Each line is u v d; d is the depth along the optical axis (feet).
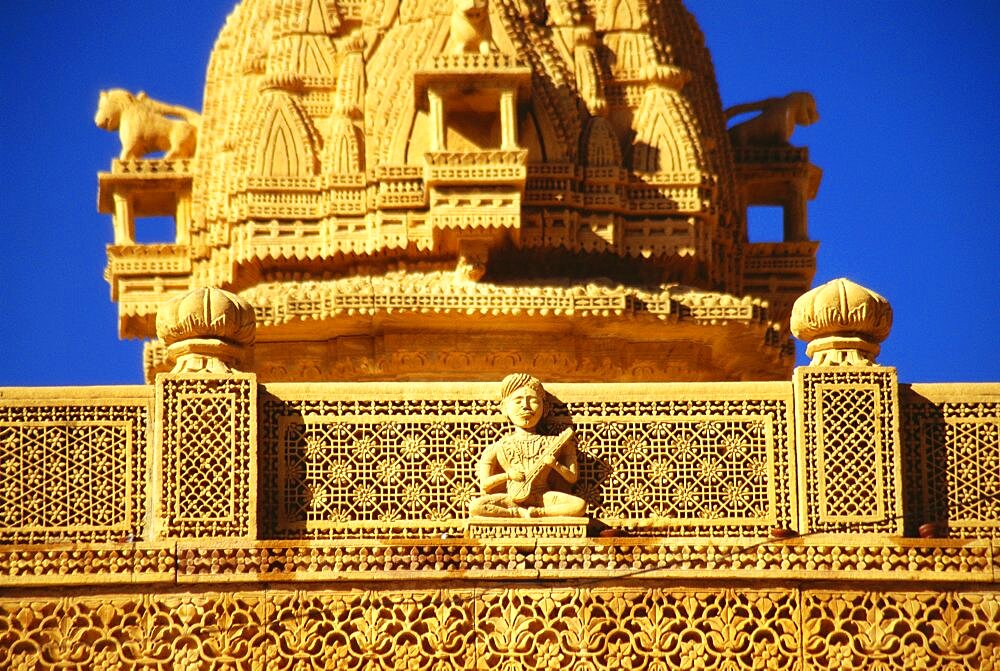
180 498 63.57
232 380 64.23
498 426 64.90
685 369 85.15
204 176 89.15
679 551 63.57
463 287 83.35
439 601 63.21
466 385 65.00
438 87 83.41
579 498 63.98
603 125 85.87
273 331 84.33
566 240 84.28
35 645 62.69
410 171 84.48
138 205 91.97
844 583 63.57
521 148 82.84
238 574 63.05
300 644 62.85
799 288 89.86
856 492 64.18
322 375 84.74
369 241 84.58
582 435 64.80
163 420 64.03
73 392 64.59
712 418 64.90
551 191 84.43
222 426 64.03
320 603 63.10
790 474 64.49
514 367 84.28
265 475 64.23
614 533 63.98
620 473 64.59
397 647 62.85
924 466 64.95
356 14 88.02
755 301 84.74
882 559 63.62
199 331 65.10
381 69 86.33
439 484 64.34
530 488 63.87
